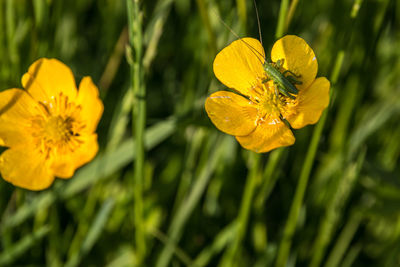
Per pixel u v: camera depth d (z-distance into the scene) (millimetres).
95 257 313
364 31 299
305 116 273
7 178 272
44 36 307
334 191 306
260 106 278
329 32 314
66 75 278
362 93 308
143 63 269
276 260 308
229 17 301
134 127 274
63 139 277
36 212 300
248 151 315
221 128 274
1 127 276
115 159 294
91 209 308
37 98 279
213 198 316
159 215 314
